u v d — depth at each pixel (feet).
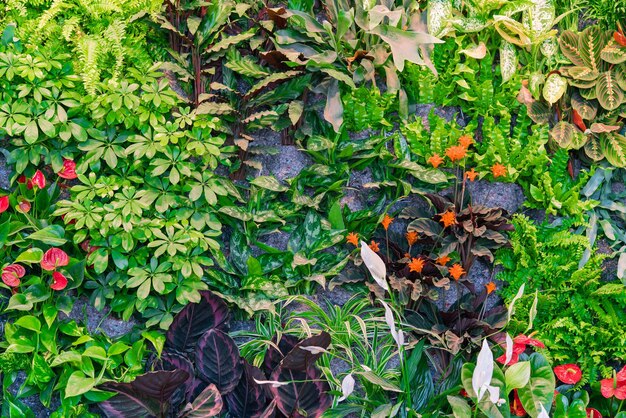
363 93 8.96
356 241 8.76
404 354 8.55
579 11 9.30
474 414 8.14
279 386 8.27
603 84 9.07
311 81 9.00
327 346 8.30
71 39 8.41
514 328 8.80
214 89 8.85
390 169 9.11
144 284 8.23
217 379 8.27
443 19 9.00
